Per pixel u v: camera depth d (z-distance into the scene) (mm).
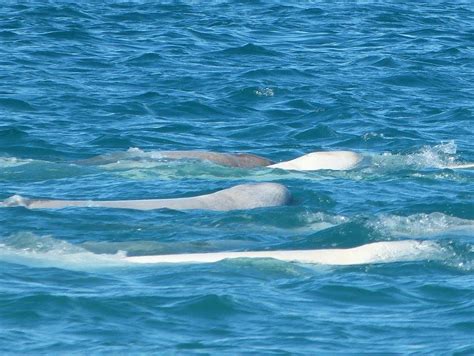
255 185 84500
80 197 85625
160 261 66812
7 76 131250
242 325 54938
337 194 87312
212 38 163125
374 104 125812
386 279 63906
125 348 51000
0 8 179250
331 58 151625
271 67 142250
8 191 86812
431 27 179750
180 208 80688
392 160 100188
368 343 52750
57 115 115125
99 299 57750
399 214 81062
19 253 67500
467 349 51562
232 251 69875
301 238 74312
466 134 113000
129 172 94000
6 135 105062
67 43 153250
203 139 109750
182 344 51844
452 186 90688
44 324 54000
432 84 138250
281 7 197500
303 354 51000
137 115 117625
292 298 59656
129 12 182625
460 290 61688
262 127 115062
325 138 111375
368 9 198250
